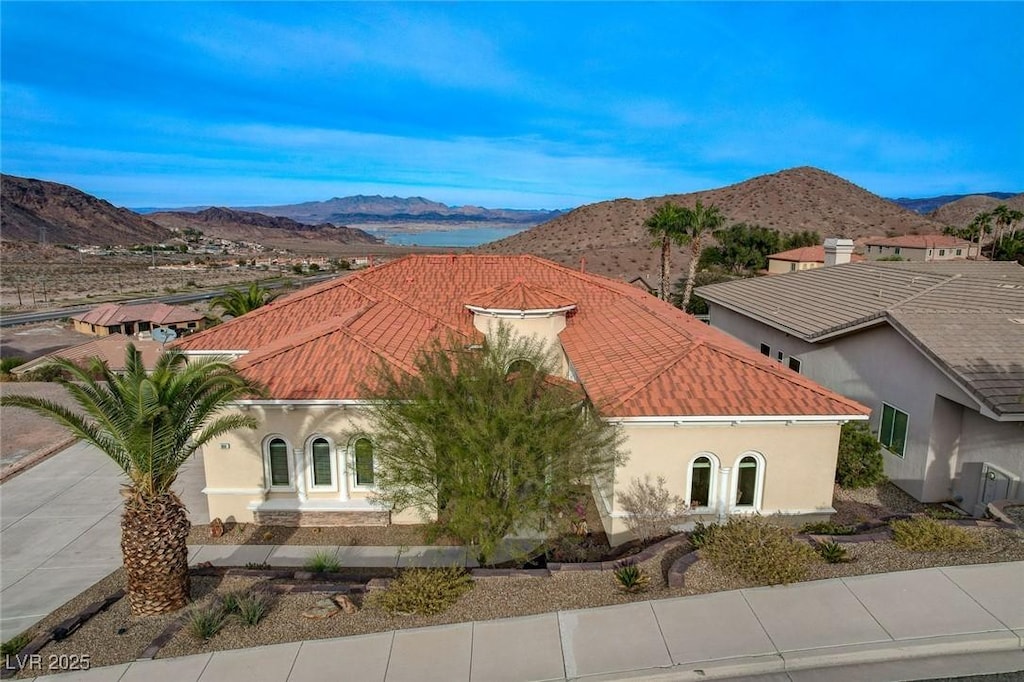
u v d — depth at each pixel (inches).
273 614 432.1
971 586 406.6
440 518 550.6
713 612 396.5
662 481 567.5
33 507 685.9
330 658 378.0
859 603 396.2
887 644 356.8
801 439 569.6
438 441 484.4
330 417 613.9
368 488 634.8
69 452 854.5
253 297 1398.9
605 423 530.9
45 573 551.5
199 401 473.1
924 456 641.6
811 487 577.9
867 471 659.4
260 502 631.2
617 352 713.6
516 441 477.1
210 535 618.2
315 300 942.4
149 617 443.2
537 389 532.1
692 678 345.1
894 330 692.7
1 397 406.0
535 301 821.9
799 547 448.5
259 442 620.1
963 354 601.9
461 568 472.4
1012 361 589.6
